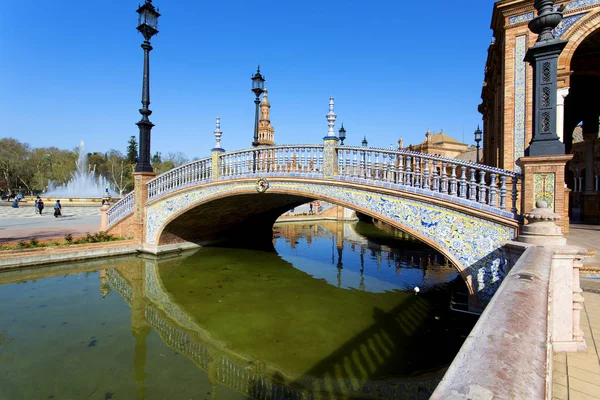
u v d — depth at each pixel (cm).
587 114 1653
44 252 1224
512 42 1085
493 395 91
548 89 583
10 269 1142
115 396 500
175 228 1522
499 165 1220
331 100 965
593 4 970
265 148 1104
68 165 5688
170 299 945
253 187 1129
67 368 578
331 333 719
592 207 1561
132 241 1477
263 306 888
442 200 730
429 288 1044
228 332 731
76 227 1962
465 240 704
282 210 1938
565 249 391
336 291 1016
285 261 1452
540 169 591
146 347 662
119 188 6084
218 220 1666
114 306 880
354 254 1638
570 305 389
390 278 1171
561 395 300
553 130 584
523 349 127
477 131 2280
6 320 770
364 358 609
